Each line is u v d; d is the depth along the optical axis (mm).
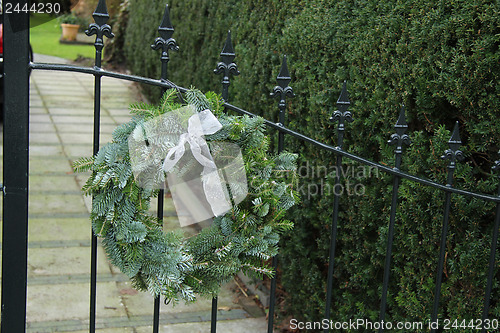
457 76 1976
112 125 7047
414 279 2230
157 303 1834
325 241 2760
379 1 2344
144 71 8508
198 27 5262
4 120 1629
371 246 2449
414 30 2105
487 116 1944
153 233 1680
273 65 3215
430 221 2156
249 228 1807
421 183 2023
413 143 2164
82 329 2947
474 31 1921
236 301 3516
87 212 4590
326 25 2670
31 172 5309
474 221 2051
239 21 4031
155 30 7473
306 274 2928
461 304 2068
